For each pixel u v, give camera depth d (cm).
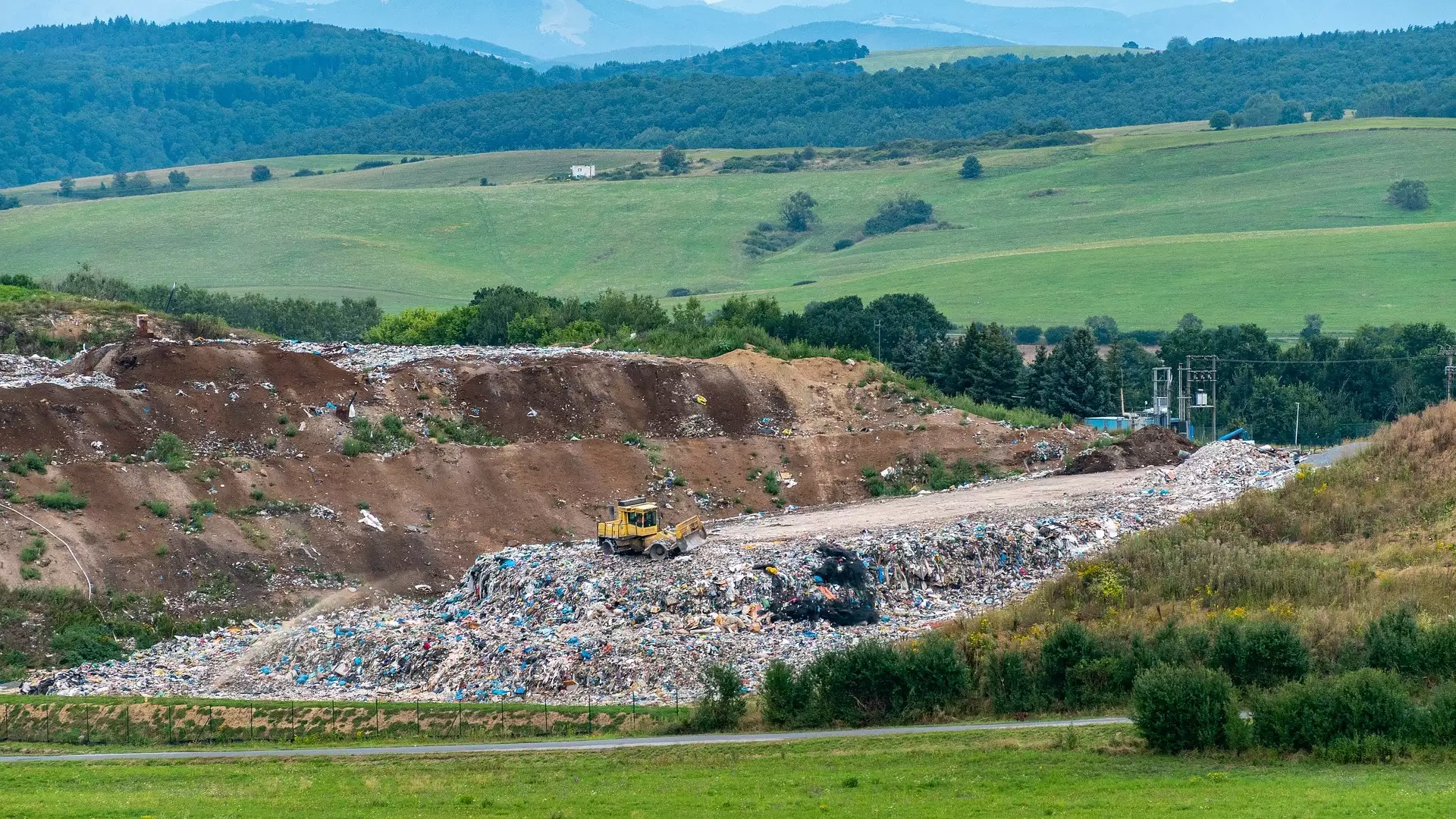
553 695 8556
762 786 6044
